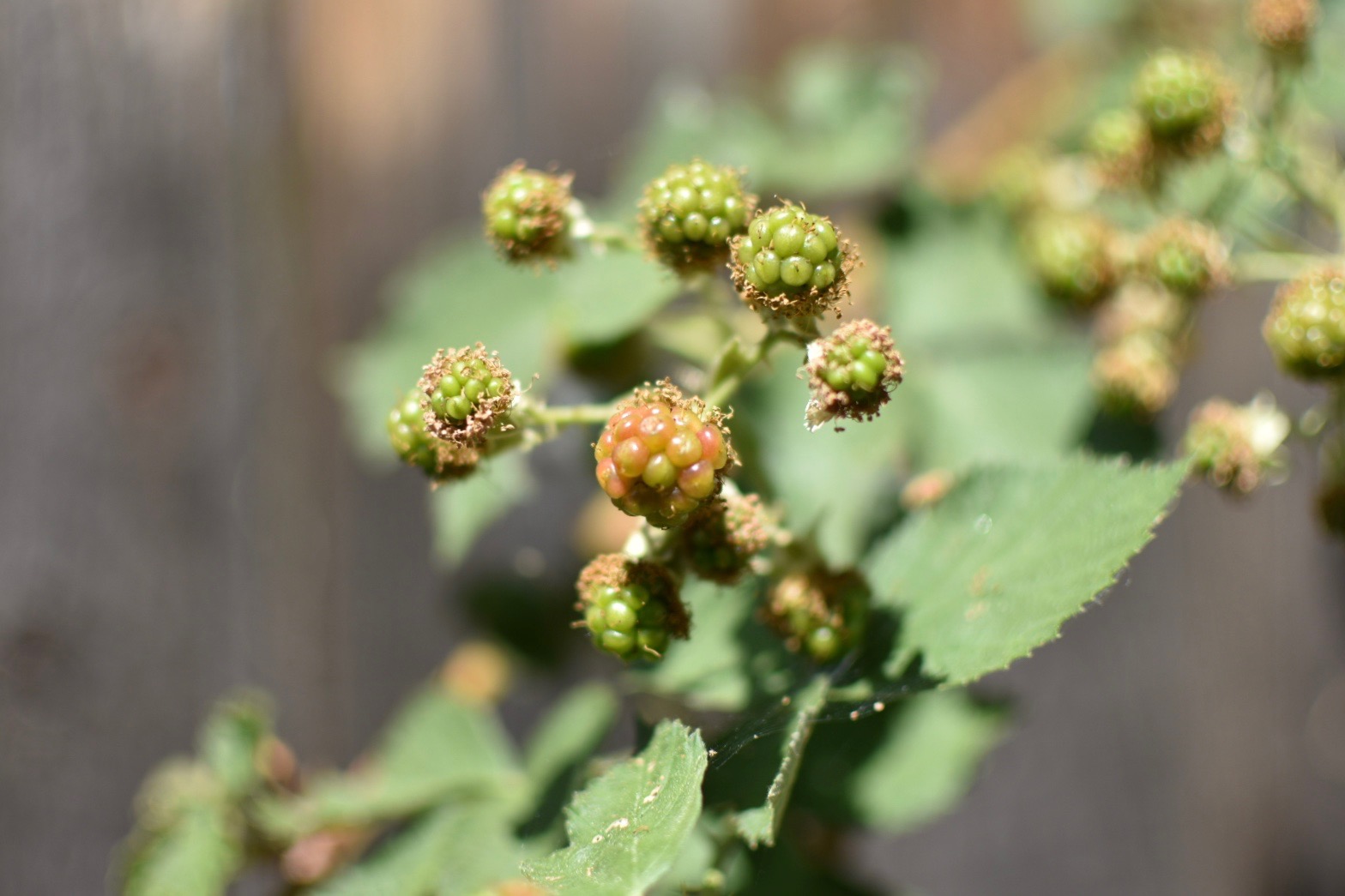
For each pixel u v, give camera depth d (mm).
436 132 452
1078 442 309
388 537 453
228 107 423
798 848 309
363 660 453
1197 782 475
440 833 296
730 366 259
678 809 238
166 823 313
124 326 420
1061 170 341
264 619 439
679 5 456
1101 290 314
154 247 421
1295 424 283
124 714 425
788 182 348
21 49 404
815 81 357
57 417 417
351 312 447
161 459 427
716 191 263
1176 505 468
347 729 452
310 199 442
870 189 353
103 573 423
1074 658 467
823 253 249
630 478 244
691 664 278
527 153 454
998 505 268
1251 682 479
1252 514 470
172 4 415
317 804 313
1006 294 342
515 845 286
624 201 341
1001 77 456
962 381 337
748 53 456
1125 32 377
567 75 455
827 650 263
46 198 410
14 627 417
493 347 329
